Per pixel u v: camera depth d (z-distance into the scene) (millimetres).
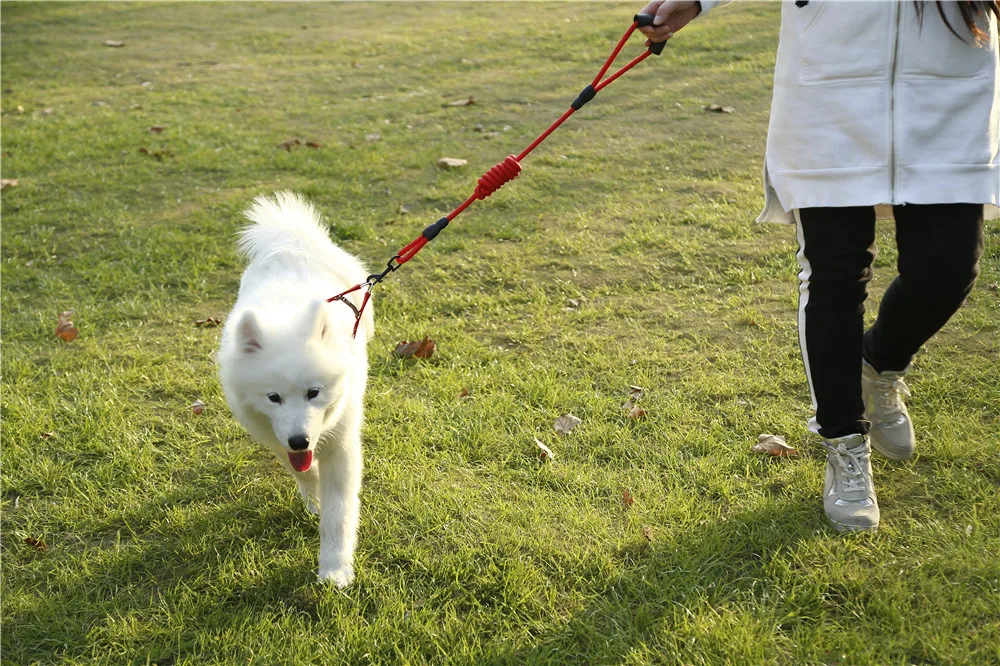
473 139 8133
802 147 2752
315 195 6805
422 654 2561
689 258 5402
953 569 2734
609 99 9266
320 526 2969
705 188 6633
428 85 10250
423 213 6430
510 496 3314
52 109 9570
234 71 11445
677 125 8297
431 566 2941
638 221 6059
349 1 17031
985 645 2418
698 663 2445
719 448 3510
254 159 7715
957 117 2580
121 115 9289
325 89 10312
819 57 2664
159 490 3451
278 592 2871
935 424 3512
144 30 14492
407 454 3596
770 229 5746
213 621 2730
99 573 2980
